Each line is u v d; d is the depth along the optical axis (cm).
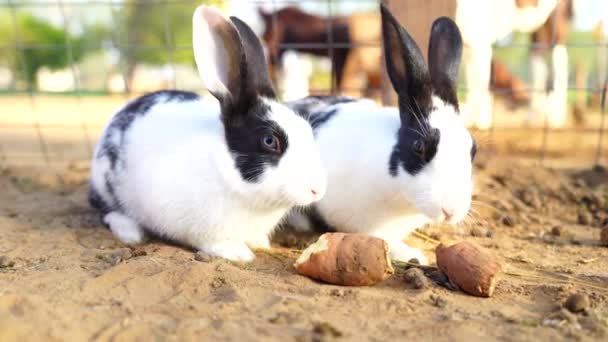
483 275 81
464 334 73
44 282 81
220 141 89
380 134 94
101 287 80
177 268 82
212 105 99
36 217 105
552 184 125
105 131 100
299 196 87
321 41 202
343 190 96
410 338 72
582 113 196
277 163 87
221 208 90
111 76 320
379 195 93
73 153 158
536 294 83
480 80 165
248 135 88
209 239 92
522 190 122
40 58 322
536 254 98
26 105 263
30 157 149
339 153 96
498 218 111
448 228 107
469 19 161
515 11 175
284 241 99
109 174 98
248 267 89
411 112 91
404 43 90
